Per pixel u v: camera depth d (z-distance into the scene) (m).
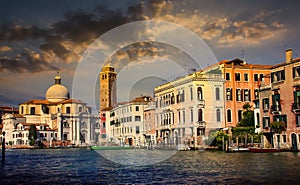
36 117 133.25
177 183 22.47
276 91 49.44
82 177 26.53
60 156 56.69
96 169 31.61
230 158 38.34
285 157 37.59
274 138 49.56
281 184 21.23
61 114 125.00
